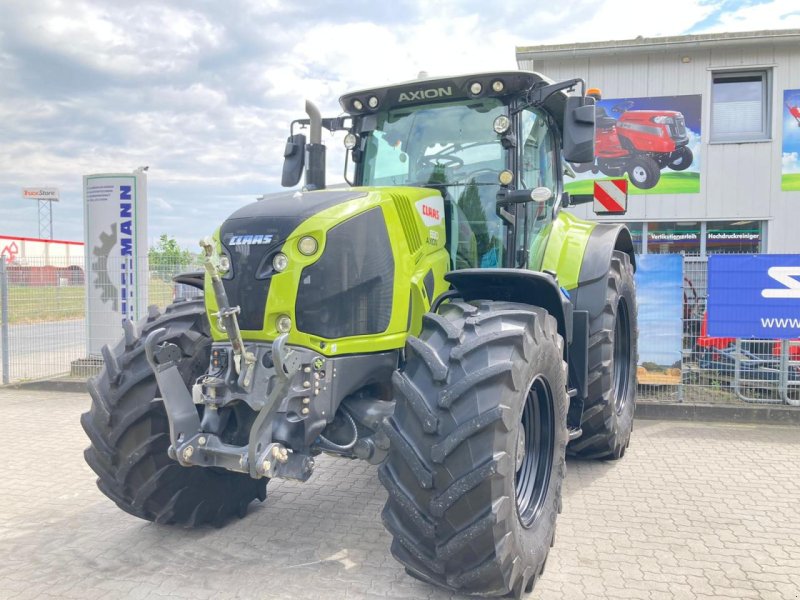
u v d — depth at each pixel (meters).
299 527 3.67
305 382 2.80
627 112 10.03
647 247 10.27
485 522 2.48
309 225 2.86
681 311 6.58
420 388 2.64
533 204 4.01
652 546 3.43
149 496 3.30
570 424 4.30
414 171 3.89
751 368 6.57
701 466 4.84
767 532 3.61
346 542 3.45
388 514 2.69
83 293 8.52
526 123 3.94
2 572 3.12
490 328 2.75
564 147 3.50
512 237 3.60
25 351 8.55
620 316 5.34
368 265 2.99
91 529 3.65
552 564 3.22
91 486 4.42
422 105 3.93
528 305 3.14
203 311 3.53
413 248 3.25
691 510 3.95
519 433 2.85
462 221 3.73
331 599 2.84
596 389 4.57
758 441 5.53
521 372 2.68
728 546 3.43
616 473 4.68
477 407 2.54
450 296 3.26
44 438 5.72
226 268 2.93
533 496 3.13
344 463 4.95
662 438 5.66
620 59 10.02
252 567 3.15
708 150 9.93
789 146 9.80
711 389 6.73
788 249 9.87
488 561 2.54
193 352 3.39
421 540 2.61
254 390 2.81
